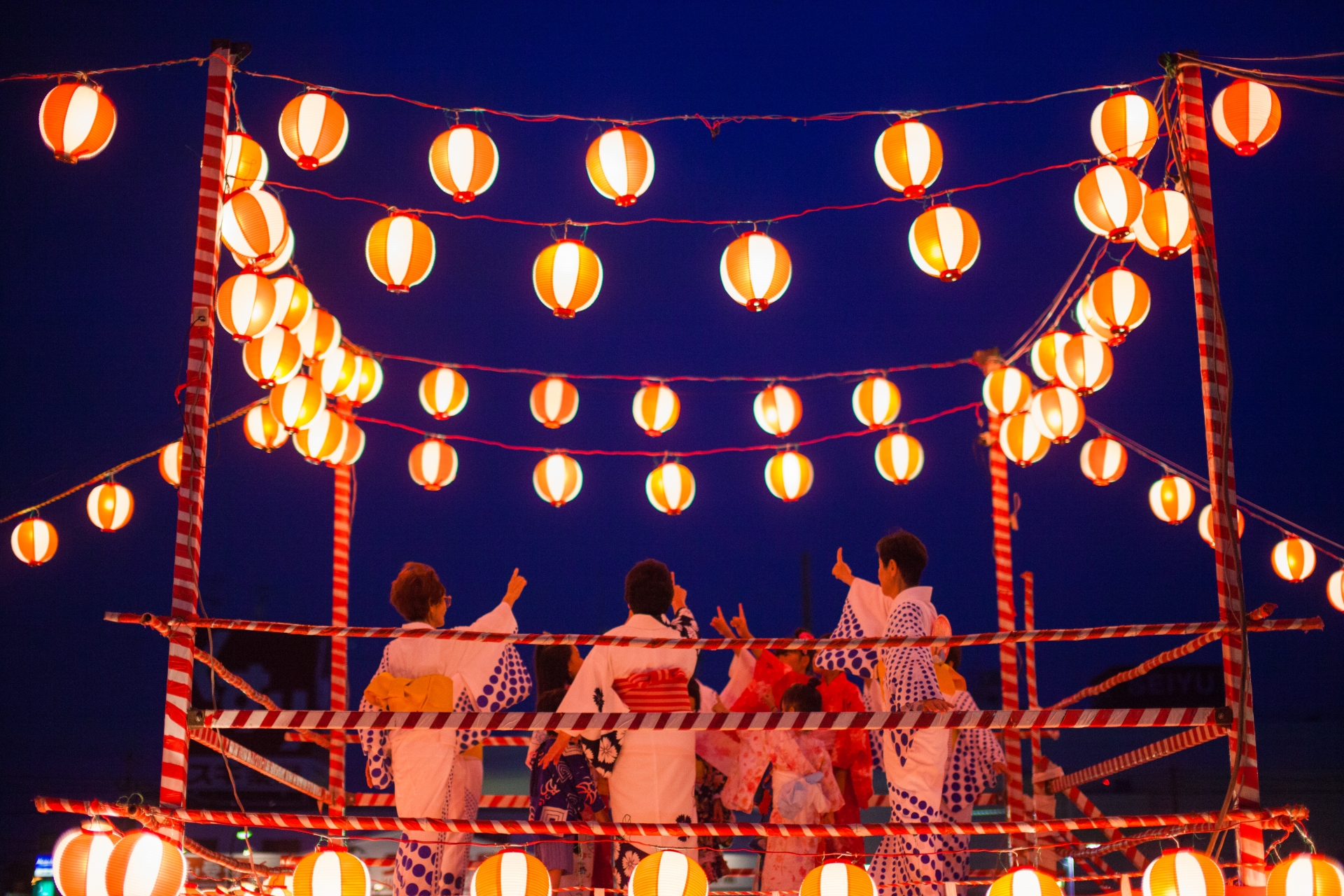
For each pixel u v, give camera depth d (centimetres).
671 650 435
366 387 666
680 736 429
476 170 467
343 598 652
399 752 436
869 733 518
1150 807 1207
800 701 478
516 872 366
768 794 507
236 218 424
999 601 682
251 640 1288
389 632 408
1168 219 447
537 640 412
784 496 701
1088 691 580
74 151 437
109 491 646
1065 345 593
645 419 682
